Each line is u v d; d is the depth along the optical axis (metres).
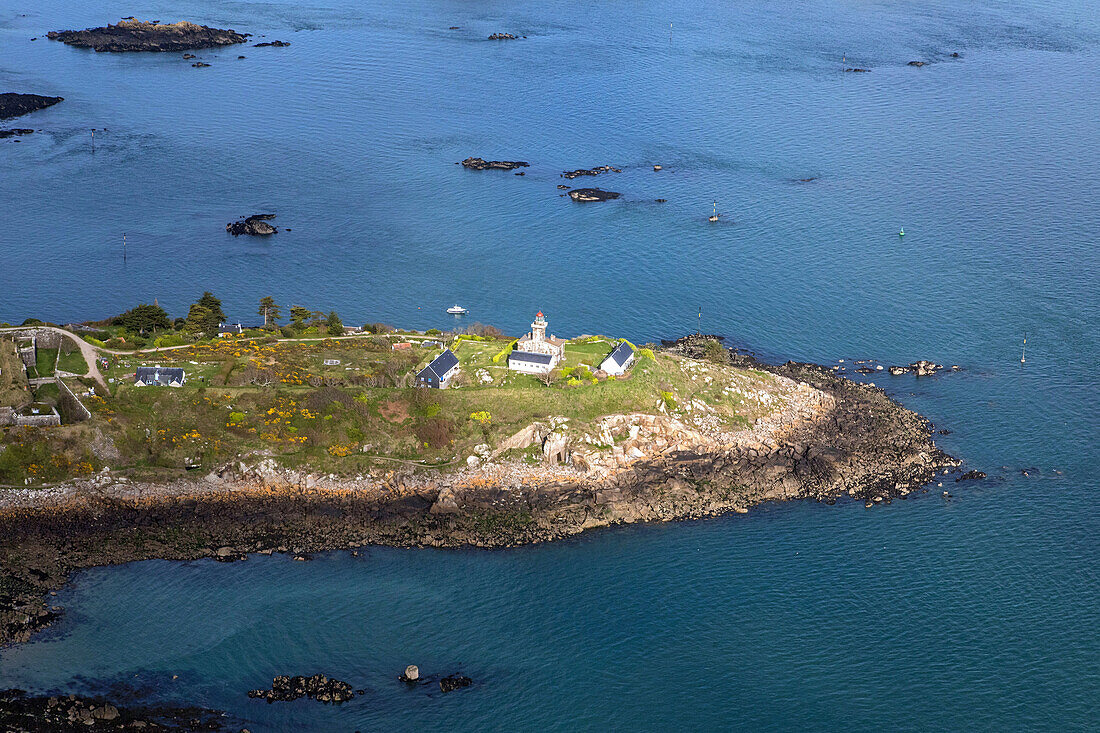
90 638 179.12
